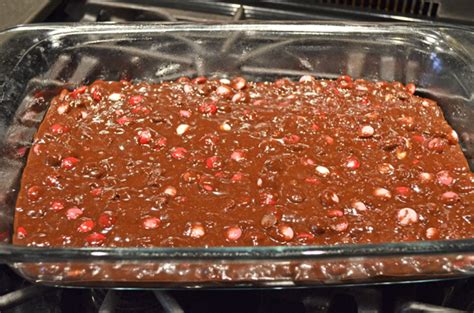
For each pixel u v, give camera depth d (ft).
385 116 2.00
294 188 1.76
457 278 1.69
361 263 1.58
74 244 1.68
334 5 2.31
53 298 1.73
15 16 2.28
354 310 1.71
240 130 1.94
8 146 1.93
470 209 1.76
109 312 1.64
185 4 2.34
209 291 1.74
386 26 2.08
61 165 1.86
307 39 2.09
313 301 1.71
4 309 1.66
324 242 1.68
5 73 2.00
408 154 1.90
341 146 1.90
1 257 1.55
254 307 1.73
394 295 1.69
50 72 2.07
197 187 1.78
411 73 2.11
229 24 2.09
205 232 1.68
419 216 1.73
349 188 1.79
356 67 2.13
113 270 1.58
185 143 1.91
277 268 1.58
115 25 2.07
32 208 1.77
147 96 2.06
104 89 2.07
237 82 2.09
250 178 1.80
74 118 2.00
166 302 1.64
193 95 2.06
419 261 1.58
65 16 2.37
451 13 2.26
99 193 1.77
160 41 2.09
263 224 1.69
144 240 1.67
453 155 1.91
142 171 1.83
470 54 2.02
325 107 2.03
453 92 2.05
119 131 1.95
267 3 2.32
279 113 2.00
